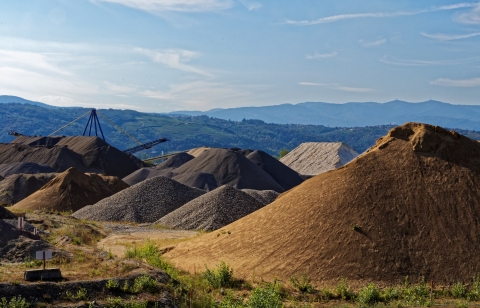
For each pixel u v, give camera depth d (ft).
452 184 103.86
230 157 364.99
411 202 102.12
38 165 393.70
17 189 273.54
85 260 91.04
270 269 97.25
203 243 117.70
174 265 104.47
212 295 83.56
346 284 89.25
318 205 106.93
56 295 71.00
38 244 95.09
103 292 74.28
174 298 77.36
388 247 95.14
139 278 79.25
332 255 96.12
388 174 108.06
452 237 95.61
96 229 161.17
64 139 513.86
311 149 617.21
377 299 84.79
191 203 194.18
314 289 90.17
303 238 101.65
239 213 183.62
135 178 372.99
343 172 112.06
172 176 368.27
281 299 85.35
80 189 235.81
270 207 118.11
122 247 132.57
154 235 159.74
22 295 69.05
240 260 102.94
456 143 111.45
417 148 111.04
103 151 451.53
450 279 89.71
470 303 82.28
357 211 102.27
